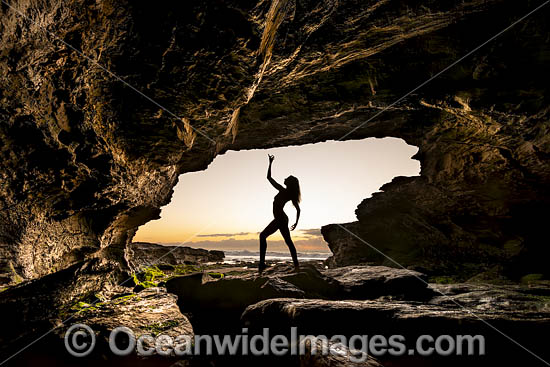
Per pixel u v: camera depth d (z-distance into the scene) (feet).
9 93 14.73
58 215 20.22
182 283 21.25
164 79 16.34
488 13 21.77
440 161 39.63
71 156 17.88
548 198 35.27
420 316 12.55
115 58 15.08
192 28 14.26
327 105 31.35
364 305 14.21
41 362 11.66
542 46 22.40
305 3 17.12
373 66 27.53
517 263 37.63
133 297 19.69
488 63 24.44
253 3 13.57
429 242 44.52
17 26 12.42
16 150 16.66
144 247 61.46
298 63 23.47
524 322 11.80
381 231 48.37
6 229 17.85
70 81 15.28
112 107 17.02
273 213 21.31
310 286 20.12
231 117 22.17
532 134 27.99
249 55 16.05
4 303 14.12
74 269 19.20
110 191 20.72
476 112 28.02
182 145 20.63
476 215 40.75
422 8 19.06
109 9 12.96
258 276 19.94
